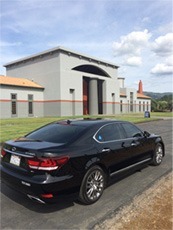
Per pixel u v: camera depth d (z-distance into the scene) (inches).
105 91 1843.0
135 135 234.2
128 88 2407.7
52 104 1461.6
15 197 181.9
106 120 217.2
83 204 169.9
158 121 1092.5
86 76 1642.5
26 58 1593.3
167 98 5861.2
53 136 182.1
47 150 152.8
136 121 974.4
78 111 1553.9
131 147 217.8
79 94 1562.5
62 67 1427.2
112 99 1943.9
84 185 164.6
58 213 155.9
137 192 191.9
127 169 213.5
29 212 157.3
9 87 1294.3
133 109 2511.1
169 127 791.7
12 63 1710.1
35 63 1563.7
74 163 159.2
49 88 1477.6
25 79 1567.4
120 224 140.5
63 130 189.9
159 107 3865.7
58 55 1419.8
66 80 1457.9
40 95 1489.9
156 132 639.1
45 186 145.0
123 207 164.1
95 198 172.9
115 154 195.5
